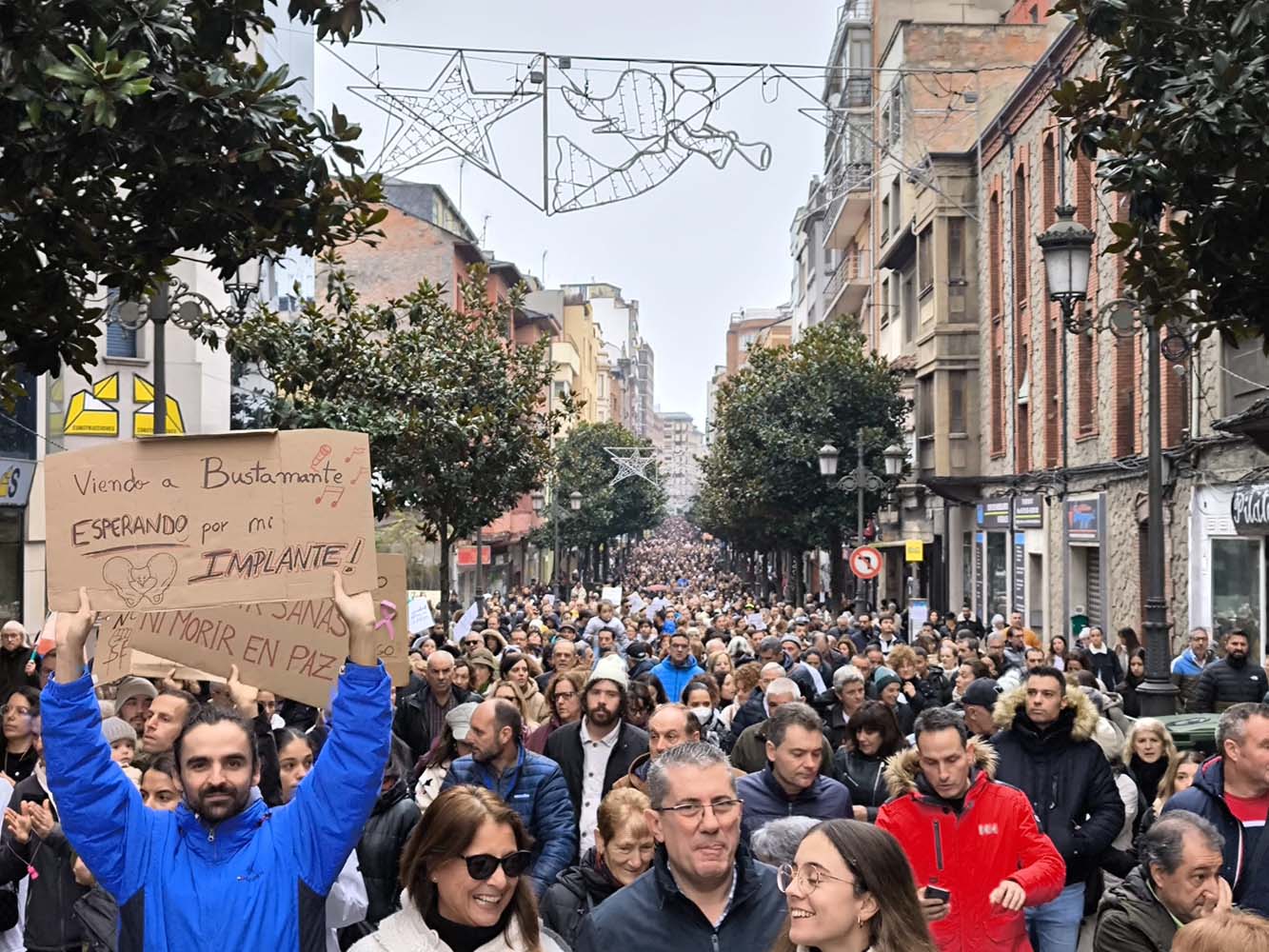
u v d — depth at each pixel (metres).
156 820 4.32
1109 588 27.53
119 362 24.52
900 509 50.66
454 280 61.88
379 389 24.47
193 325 15.48
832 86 57.16
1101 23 9.48
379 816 7.14
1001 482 35.94
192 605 4.66
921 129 43.62
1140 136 9.29
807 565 74.50
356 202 9.65
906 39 43.50
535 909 4.47
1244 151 8.78
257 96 8.44
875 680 13.10
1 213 9.05
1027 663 16.28
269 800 7.60
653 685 11.95
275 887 4.20
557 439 75.62
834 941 3.72
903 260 45.81
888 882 3.72
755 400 45.62
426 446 25.50
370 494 4.78
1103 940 5.60
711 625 27.97
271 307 39.31
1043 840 6.62
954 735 6.54
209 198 8.95
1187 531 23.34
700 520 86.00
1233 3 9.37
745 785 7.39
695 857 4.64
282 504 4.73
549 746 9.10
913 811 6.64
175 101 8.14
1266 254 9.64
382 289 61.16
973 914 6.52
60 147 7.94
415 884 4.36
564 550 83.62
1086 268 16.73
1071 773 7.73
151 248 9.20
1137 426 25.91
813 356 45.38
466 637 18.44
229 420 28.64
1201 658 18.30
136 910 4.18
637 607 41.69
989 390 37.44
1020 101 33.69
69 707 4.31
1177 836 5.40
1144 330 16.17
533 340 82.00
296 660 5.09
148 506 4.70
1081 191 29.23
